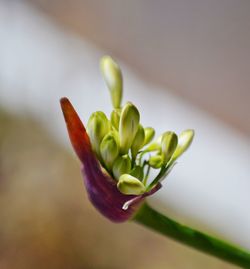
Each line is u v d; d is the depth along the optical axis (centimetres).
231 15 117
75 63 122
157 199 97
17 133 107
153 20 124
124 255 91
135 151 26
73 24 129
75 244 92
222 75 116
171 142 25
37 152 104
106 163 26
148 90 118
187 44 120
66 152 105
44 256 91
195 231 26
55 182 100
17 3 132
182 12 122
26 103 115
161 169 26
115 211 26
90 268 91
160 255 90
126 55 125
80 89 118
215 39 118
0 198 96
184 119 113
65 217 95
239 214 97
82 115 115
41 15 132
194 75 118
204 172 102
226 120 112
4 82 119
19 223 94
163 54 122
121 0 127
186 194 99
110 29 127
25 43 126
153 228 26
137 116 25
